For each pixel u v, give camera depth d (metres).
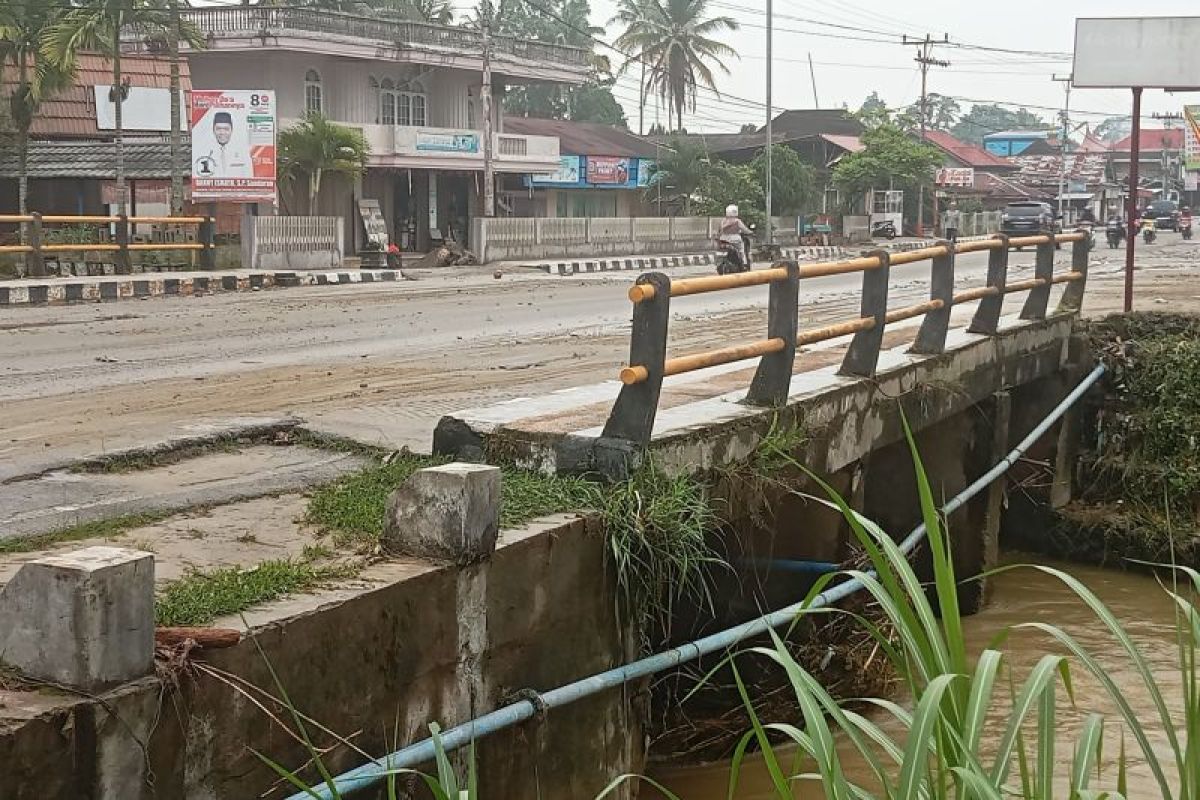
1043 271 10.94
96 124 33.34
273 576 3.83
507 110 64.31
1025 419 10.95
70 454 6.29
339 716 3.63
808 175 46.44
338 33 32.66
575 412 5.95
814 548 6.97
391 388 9.00
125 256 22.06
